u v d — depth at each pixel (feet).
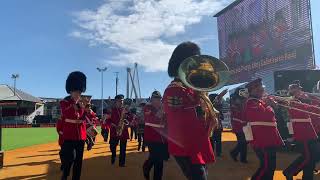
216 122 12.73
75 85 24.34
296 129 23.76
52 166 34.81
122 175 29.48
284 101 23.99
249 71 75.51
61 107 24.17
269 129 21.38
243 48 76.89
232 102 36.99
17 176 29.35
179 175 28.99
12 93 197.36
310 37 60.44
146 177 26.16
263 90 22.13
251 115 21.62
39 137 85.40
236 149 36.37
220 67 12.07
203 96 12.59
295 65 63.52
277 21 66.85
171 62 13.51
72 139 23.95
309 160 23.35
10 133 100.27
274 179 26.18
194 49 13.47
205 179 12.44
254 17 73.26
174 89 12.64
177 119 12.48
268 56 69.92
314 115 24.22
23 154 45.80
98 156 42.50
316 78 43.27
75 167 24.35
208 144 12.64
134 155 43.96
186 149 12.40
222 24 84.02
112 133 35.24
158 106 23.94
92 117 25.43
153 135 24.11
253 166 33.37
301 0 61.57
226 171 30.48
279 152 41.29
